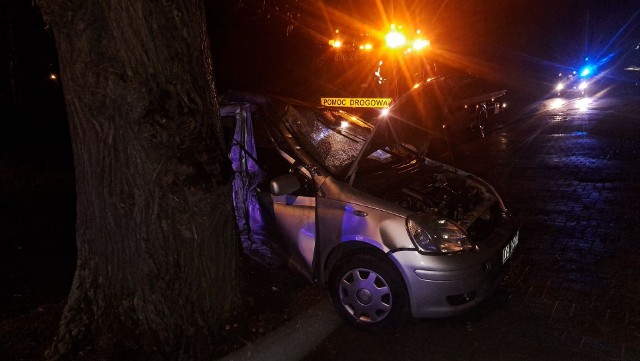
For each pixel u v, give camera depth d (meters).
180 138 3.06
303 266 4.12
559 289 4.23
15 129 12.73
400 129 5.14
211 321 3.49
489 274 3.62
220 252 3.48
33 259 5.21
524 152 9.68
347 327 3.83
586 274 4.47
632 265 4.56
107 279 3.38
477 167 8.82
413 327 3.79
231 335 3.55
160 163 3.07
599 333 3.56
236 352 3.47
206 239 3.37
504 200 6.84
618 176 7.45
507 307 4.00
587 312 3.84
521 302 4.06
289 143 4.30
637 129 10.79
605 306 3.91
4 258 5.26
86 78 2.86
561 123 12.67
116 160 3.10
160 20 2.93
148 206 3.15
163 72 2.97
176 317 3.34
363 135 4.82
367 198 3.74
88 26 2.80
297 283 4.38
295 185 3.85
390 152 4.80
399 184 4.26
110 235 3.27
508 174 8.18
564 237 5.35
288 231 4.16
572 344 3.46
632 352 3.32
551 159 8.88
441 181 4.45
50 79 13.46
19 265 5.07
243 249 4.52
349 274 3.78
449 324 3.80
